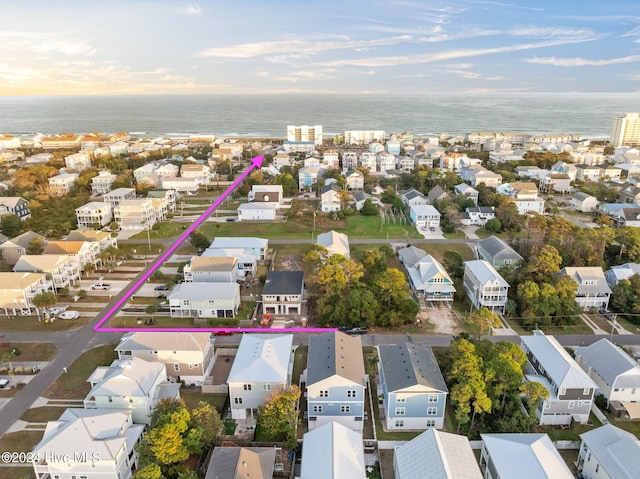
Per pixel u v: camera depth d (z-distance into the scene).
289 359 57.53
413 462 40.97
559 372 52.94
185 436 44.56
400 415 50.84
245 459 41.28
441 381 52.25
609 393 53.91
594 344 60.94
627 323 74.69
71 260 89.31
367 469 45.41
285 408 48.19
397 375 52.50
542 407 51.44
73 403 55.41
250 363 54.00
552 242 95.69
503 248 93.62
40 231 116.44
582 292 77.38
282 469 44.78
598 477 41.75
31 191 150.88
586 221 128.25
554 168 185.88
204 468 44.62
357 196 144.50
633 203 138.12
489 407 47.72
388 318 71.94
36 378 60.16
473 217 125.31
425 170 178.88
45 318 75.31
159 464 42.56
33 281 77.81
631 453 40.59
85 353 65.94
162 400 49.12
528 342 61.44
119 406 50.12
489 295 76.31
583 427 51.56
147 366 53.97
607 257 95.44
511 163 194.62
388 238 114.50
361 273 77.44
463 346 54.56
